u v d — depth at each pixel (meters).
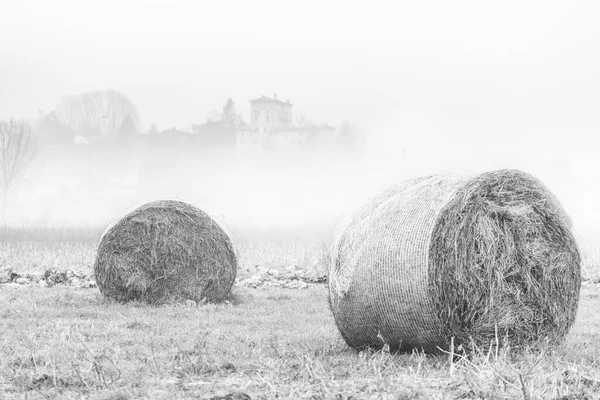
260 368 9.90
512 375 9.29
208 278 17.73
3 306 16.23
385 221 10.88
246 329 13.70
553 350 10.90
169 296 17.59
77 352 11.16
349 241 11.20
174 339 12.41
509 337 11.07
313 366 10.00
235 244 18.16
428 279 10.34
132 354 11.11
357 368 10.18
